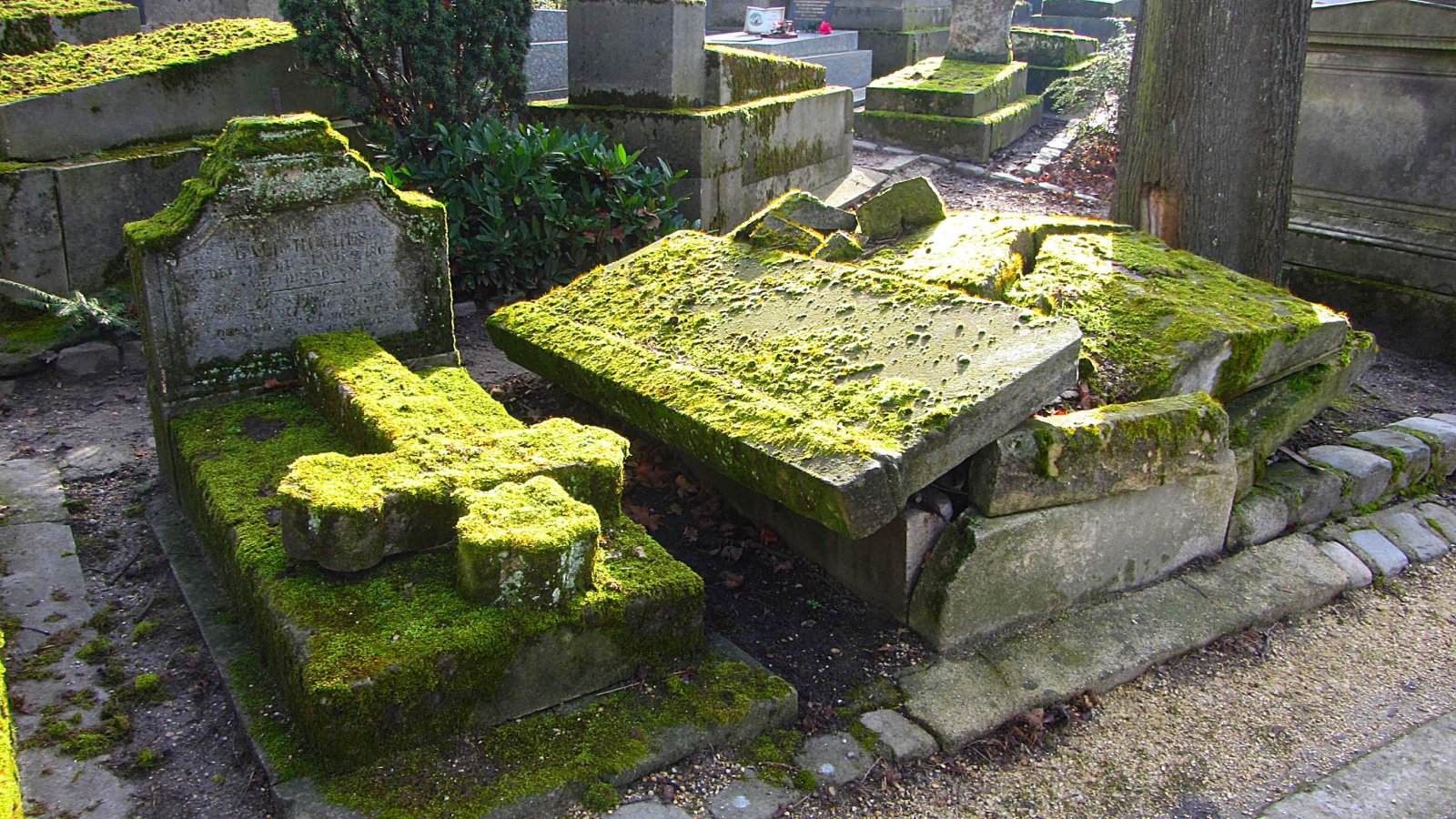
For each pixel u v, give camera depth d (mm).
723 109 7941
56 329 5918
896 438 3398
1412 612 4297
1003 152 12195
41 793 2922
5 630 3600
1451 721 3617
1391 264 6965
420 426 3697
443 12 7047
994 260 4871
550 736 3059
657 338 4477
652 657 3316
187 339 4148
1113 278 4984
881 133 12062
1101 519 3883
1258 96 6117
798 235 5289
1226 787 3293
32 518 4301
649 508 4562
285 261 4266
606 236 6801
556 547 3012
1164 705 3631
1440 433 5383
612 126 7812
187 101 6691
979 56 13633
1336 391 5078
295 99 7285
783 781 3098
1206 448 4051
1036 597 3832
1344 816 3154
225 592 3758
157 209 6422
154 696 3307
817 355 3998
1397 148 6832
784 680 3375
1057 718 3508
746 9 16500
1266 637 4039
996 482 3580
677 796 3004
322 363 4164
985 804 3148
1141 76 6402
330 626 3006
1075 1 19656
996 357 3662
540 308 4992
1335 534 4711
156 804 2902
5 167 5887
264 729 3059
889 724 3354
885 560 3803
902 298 4180
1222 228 6320
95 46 7113
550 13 10953
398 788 2846
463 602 3098
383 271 4500
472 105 7375
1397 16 6543
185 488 4145
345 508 3100
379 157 6988
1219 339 4434
